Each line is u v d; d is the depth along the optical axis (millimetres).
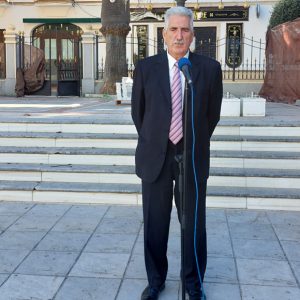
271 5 20875
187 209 3500
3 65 18234
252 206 5805
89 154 6539
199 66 3455
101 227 5188
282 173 6086
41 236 4922
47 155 6609
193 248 3562
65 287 3854
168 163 3521
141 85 3527
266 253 4523
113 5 14703
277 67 12977
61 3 21797
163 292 3789
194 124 3393
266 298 3689
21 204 5984
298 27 11453
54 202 6059
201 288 3598
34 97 16391
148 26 21422
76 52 17891
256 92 15875
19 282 3926
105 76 15195
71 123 7129
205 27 21422
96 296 3721
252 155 6348
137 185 6148
